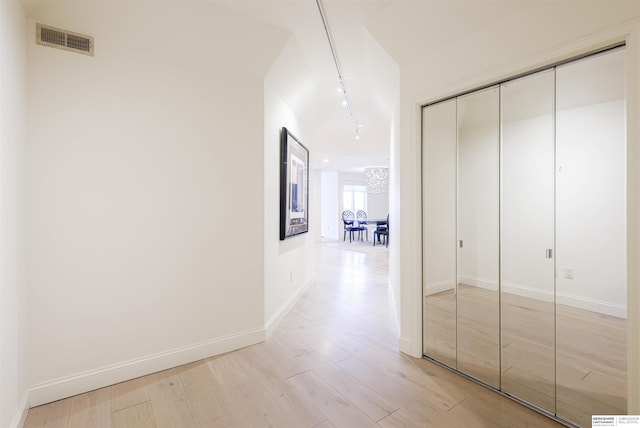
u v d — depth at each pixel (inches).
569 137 75.6
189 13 87.0
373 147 291.0
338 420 68.6
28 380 71.8
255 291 109.9
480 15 77.0
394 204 148.9
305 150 169.6
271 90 121.1
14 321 63.7
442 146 94.1
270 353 101.3
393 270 157.9
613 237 74.2
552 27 66.1
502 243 88.2
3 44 58.1
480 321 92.6
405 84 99.5
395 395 78.0
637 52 55.2
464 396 77.6
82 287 78.7
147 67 87.8
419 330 97.5
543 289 83.4
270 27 99.9
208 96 99.1
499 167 86.2
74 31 77.3
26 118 70.7
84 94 78.7
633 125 56.0
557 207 79.8
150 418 69.4
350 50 119.0
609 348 75.7
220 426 66.9
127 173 84.7
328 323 128.5
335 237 458.9
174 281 92.5
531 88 78.9
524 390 78.7
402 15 89.0
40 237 73.4
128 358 85.0
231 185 104.1
